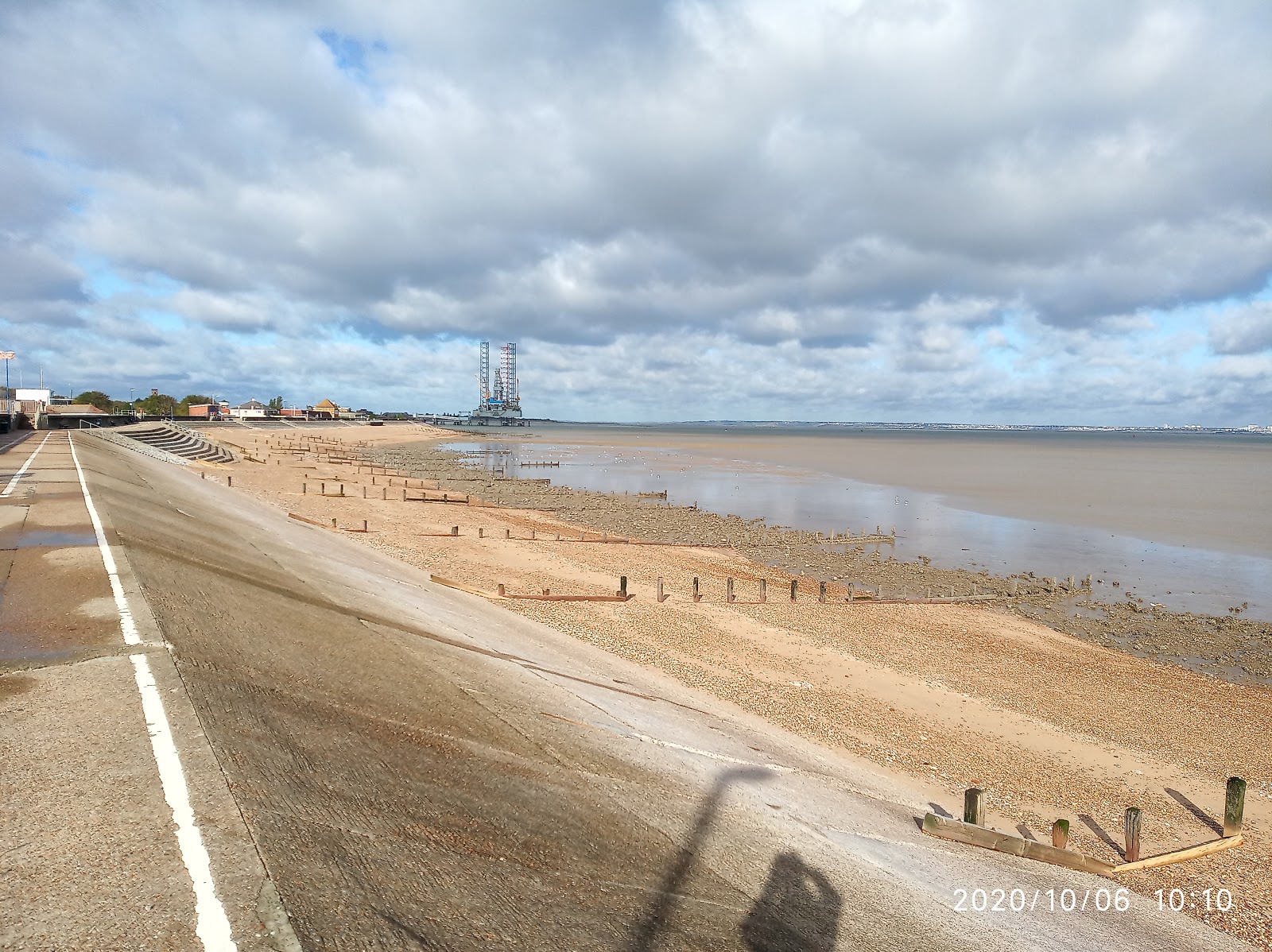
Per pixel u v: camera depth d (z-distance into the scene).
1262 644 23.28
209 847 4.78
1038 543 39.88
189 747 6.18
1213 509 52.16
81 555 13.44
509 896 5.58
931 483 71.38
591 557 32.19
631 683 15.98
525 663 15.05
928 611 25.89
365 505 43.59
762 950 6.22
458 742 8.68
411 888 5.12
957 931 7.79
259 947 3.91
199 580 13.30
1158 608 27.30
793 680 18.14
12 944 3.81
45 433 58.94
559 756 9.52
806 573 32.16
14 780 5.55
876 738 15.04
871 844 9.72
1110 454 134.38
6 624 9.45
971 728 15.92
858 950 6.84
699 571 30.69
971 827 10.59
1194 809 12.86
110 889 4.31
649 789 9.41
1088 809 12.69
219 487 41.50
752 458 112.12
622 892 6.39
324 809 5.82
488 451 120.81
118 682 7.55
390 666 11.28
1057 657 21.45
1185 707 17.86
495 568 28.11
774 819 9.59
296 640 11.27
